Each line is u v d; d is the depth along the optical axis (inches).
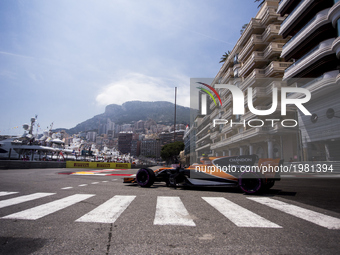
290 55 796.6
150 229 103.8
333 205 159.5
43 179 363.3
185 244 85.7
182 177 253.6
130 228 105.0
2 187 254.5
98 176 468.1
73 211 137.7
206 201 174.7
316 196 197.9
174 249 80.7
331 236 94.8
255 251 78.9
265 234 97.3
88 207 149.3
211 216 127.9
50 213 132.5
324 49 554.3
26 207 148.7
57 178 390.3
